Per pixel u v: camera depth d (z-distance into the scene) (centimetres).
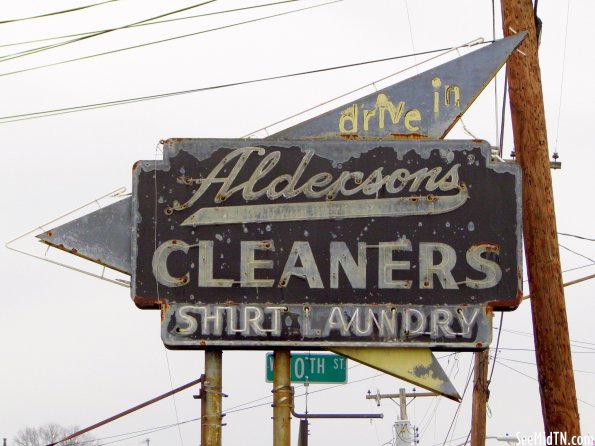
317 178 2147
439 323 2106
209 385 2114
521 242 2123
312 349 2122
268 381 2503
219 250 2127
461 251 2125
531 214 2138
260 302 2114
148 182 2142
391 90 2183
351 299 2116
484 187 2139
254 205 2138
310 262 2123
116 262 2142
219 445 2098
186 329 2105
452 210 2133
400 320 2108
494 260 2120
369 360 2106
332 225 2134
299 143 2155
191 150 2150
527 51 2188
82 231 2153
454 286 2114
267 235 2131
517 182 2138
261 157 2153
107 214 2158
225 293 2117
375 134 2172
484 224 2130
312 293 2117
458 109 2180
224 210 2136
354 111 2178
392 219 2134
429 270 2119
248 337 2105
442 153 2152
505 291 2112
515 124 2173
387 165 2150
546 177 2148
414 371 2102
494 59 2186
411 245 2127
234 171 2147
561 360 2102
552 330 2109
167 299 2114
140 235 2131
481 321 2106
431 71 2189
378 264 2123
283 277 2119
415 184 2142
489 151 2148
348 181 2145
